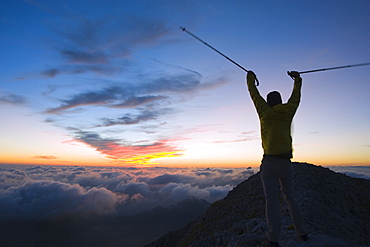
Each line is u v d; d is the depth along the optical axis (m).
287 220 7.72
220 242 9.17
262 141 4.37
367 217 10.23
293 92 4.35
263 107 4.28
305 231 4.66
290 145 4.20
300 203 9.83
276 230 4.12
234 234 9.06
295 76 4.52
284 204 10.09
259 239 5.64
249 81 4.54
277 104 4.47
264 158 4.36
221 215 16.70
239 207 15.98
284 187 4.45
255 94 4.41
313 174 14.29
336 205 10.74
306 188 12.06
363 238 8.02
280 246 4.83
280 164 4.18
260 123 4.40
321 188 12.39
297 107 4.27
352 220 9.48
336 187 13.18
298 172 14.55
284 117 4.14
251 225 8.41
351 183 14.55
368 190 13.97
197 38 4.58
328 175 14.83
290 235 5.47
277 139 4.12
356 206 11.27
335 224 8.52
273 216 4.17
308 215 8.44
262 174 4.38
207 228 15.97
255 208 14.20
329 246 4.50
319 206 9.72
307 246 4.49
